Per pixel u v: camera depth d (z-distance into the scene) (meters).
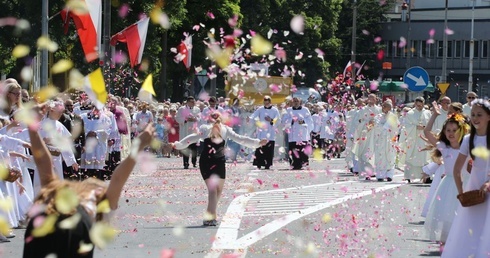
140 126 35.00
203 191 26.00
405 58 105.38
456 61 109.75
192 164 39.22
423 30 108.12
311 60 81.44
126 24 52.31
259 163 37.41
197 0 70.81
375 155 31.38
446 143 15.41
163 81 69.31
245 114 41.31
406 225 18.34
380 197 24.44
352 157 34.97
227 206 21.98
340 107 46.47
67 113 25.47
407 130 30.61
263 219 19.33
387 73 103.75
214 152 18.02
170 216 18.78
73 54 48.72
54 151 17.95
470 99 28.80
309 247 12.34
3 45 50.47
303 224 16.67
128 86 43.88
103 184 6.55
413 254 14.77
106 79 36.28
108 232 6.02
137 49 41.38
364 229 17.06
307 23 80.00
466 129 15.24
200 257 14.35
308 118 37.66
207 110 41.25
